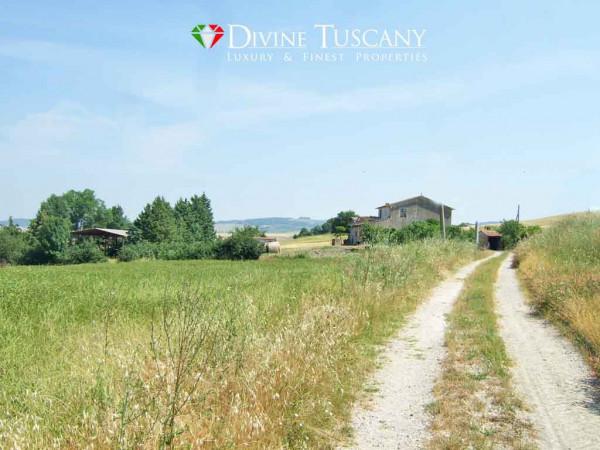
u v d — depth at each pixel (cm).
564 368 830
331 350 821
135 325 998
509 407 653
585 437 568
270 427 552
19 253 8169
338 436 586
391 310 1313
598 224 2789
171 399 526
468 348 951
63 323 1101
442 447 548
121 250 6906
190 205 11156
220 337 670
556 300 1309
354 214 11644
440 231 5309
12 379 713
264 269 2927
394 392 741
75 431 480
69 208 13300
